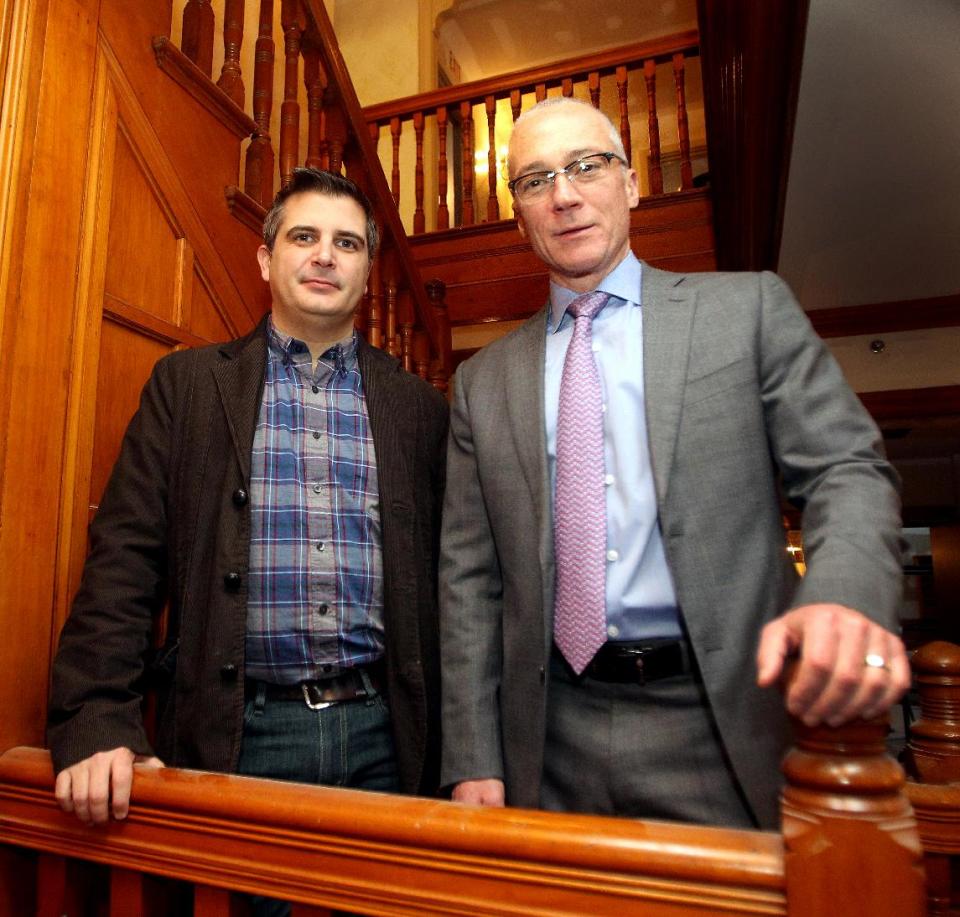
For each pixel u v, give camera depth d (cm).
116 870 84
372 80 526
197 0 179
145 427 118
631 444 102
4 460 101
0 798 91
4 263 104
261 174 188
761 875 57
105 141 127
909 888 53
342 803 73
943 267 342
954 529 721
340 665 116
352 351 140
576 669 99
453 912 66
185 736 107
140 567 108
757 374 99
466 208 372
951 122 226
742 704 89
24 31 111
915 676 112
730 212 285
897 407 387
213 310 156
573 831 64
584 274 116
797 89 196
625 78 354
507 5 603
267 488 119
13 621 101
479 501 118
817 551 74
